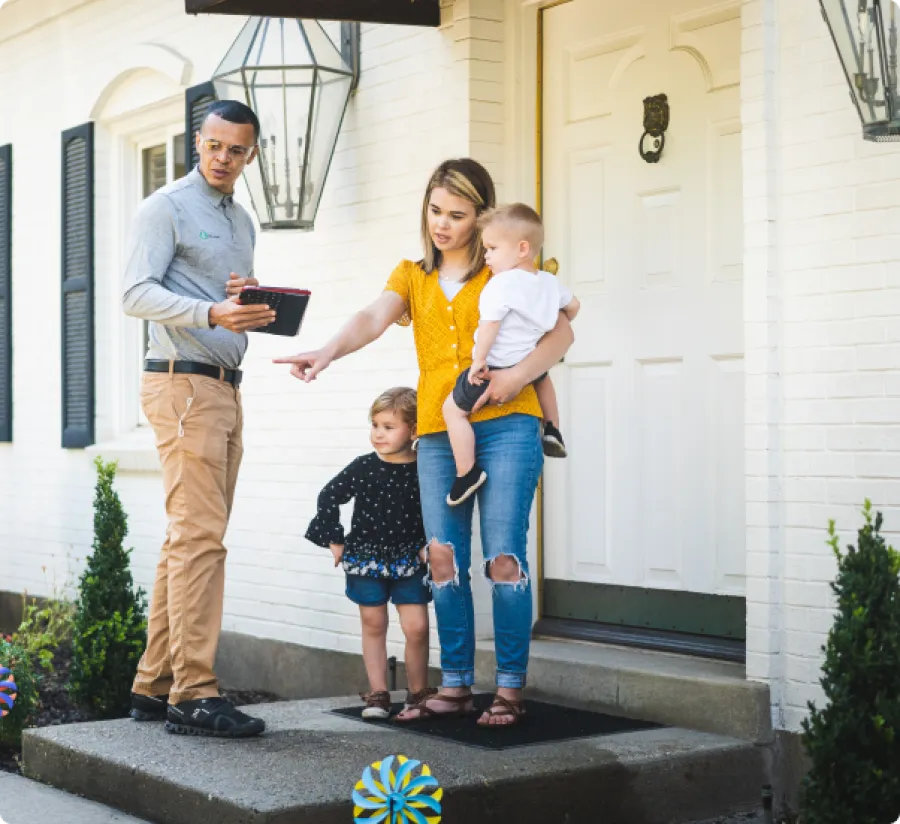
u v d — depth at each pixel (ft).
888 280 14.73
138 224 15.81
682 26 18.06
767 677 15.58
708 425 17.72
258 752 14.82
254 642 23.20
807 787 13.38
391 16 19.52
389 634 20.45
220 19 24.45
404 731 15.75
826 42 15.21
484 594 19.21
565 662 17.58
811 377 15.33
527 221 14.94
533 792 13.85
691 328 17.90
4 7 30.35
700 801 15.03
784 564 15.56
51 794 15.37
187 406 15.84
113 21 27.35
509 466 15.06
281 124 20.76
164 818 13.93
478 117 19.47
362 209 21.26
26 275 30.01
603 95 18.99
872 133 13.43
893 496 14.66
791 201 15.53
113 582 20.35
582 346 19.19
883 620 13.21
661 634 18.17
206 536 15.87
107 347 28.02
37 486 29.66
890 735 12.92
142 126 27.45
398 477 17.19
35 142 29.73
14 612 30.32
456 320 15.53
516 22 19.62
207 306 15.17
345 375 21.44
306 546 22.18
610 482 18.85
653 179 18.38
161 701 16.63
